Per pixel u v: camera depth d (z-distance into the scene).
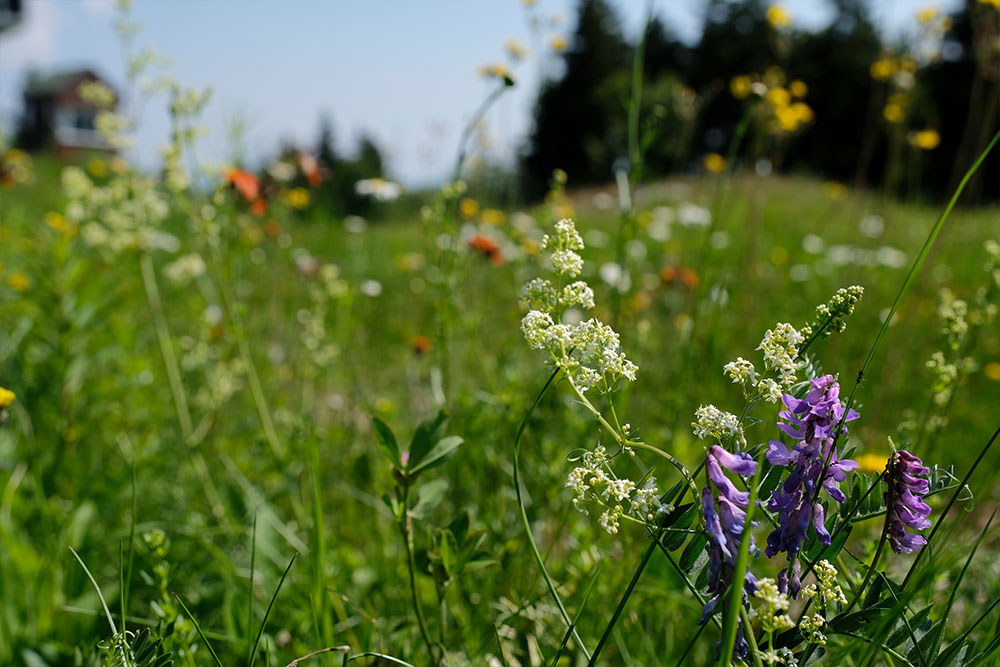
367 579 2.49
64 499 3.04
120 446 3.15
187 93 2.97
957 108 29.45
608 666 2.18
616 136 6.54
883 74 4.86
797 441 1.27
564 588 2.29
